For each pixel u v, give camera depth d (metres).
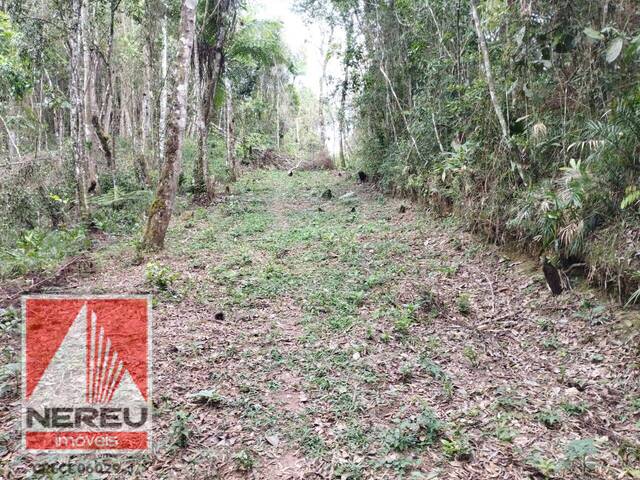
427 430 3.41
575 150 5.81
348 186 16.50
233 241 9.55
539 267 6.28
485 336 5.11
